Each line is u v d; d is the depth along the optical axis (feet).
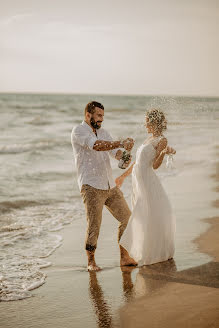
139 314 9.86
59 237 17.58
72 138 13.48
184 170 34.27
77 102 221.46
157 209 13.29
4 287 12.09
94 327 9.39
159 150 13.12
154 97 13.76
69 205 23.98
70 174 34.22
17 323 9.74
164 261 13.61
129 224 13.12
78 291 11.59
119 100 278.46
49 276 12.97
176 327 9.07
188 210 20.38
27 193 26.91
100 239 16.70
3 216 21.35
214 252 14.23
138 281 12.03
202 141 53.88
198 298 10.55
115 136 58.70
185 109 15.87
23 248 16.10
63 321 9.77
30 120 100.94
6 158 43.57
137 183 13.29
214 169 34.37
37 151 49.42
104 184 13.37
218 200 22.59
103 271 13.16
